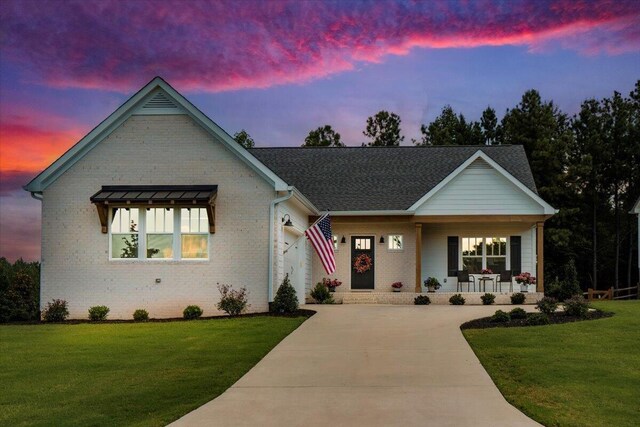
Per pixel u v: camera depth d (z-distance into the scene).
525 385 10.21
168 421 8.54
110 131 20.25
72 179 20.12
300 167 29.92
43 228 20.05
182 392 10.05
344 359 12.30
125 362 12.35
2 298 19.23
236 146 19.81
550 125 44.06
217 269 19.69
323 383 10.53
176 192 19.70
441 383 10.45
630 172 42.50
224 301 18.88
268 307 19.48
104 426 8.41
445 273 26.47
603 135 42.88
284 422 8.45
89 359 12.69
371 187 27.70
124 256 19.92
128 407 9.27
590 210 42.84
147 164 20.09
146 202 19.19
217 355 12.79
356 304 23.30
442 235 26.64
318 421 8.48
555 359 11.99
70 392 10.16
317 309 20.17
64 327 17.28
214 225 19.75
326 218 20.52
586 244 42.19
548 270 43.03
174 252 19.77
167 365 12.01
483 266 26.34
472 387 10.17
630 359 11.99
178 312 19.64
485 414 8.71
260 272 19.62
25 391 10.25
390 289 26.56
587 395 9.59
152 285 19.72
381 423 8.34
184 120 20.12
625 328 15.38
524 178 27.77
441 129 53.59
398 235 26.78
